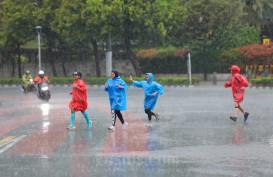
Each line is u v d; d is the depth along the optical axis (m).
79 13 66.50
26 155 15.68
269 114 28.17
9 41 77.19
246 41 74.62
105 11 63.91
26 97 45.75
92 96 45.56
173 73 77.50
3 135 20.53
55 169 13.45
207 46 71.62
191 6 67.19
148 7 64.38
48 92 39.78
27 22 73.50
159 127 22.75
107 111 30.91
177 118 26.48
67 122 25.11
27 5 72.25
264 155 15.42
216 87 59.69
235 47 74.00
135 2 64.38
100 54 83.62
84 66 84.38
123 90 22.25
